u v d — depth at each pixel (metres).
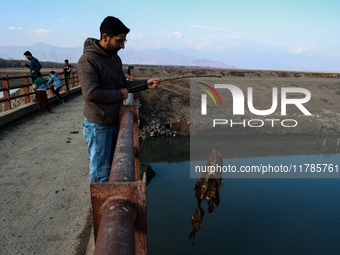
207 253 7.94
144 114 27.42
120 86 2.71
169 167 17.34
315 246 8.41
